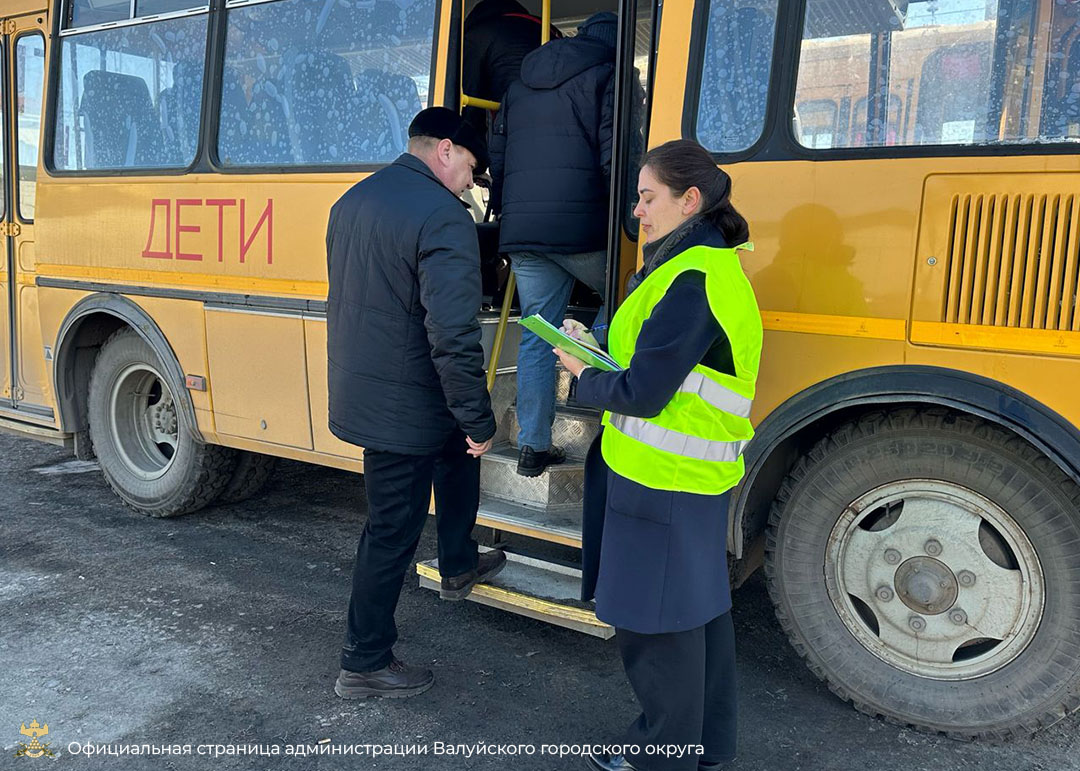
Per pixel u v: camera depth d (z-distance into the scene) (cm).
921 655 289
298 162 405
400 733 292
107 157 470
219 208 421
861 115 278
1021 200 255
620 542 233
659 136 312
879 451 285
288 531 481
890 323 273
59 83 483
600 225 342
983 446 270
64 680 321
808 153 284
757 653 351
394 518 295
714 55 301
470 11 396
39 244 497
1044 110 254
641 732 253
